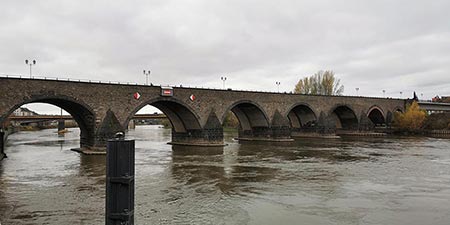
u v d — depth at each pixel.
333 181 28.95
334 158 44.12
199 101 60.41
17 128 150.88
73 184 27.55
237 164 38.62
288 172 33.31
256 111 72.69
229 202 22.00
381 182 28.62
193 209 20.36
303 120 86.88
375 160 42.22
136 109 52.47
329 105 85.38
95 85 48.62
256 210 20.25
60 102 48.72
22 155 48.34
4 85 41.19
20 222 17.69
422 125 102.38
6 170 34.56
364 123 93.44
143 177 30.59
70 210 20.00
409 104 109.44
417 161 41.47
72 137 100.44
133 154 7.41
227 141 73.25
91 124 49.16
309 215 19.36
